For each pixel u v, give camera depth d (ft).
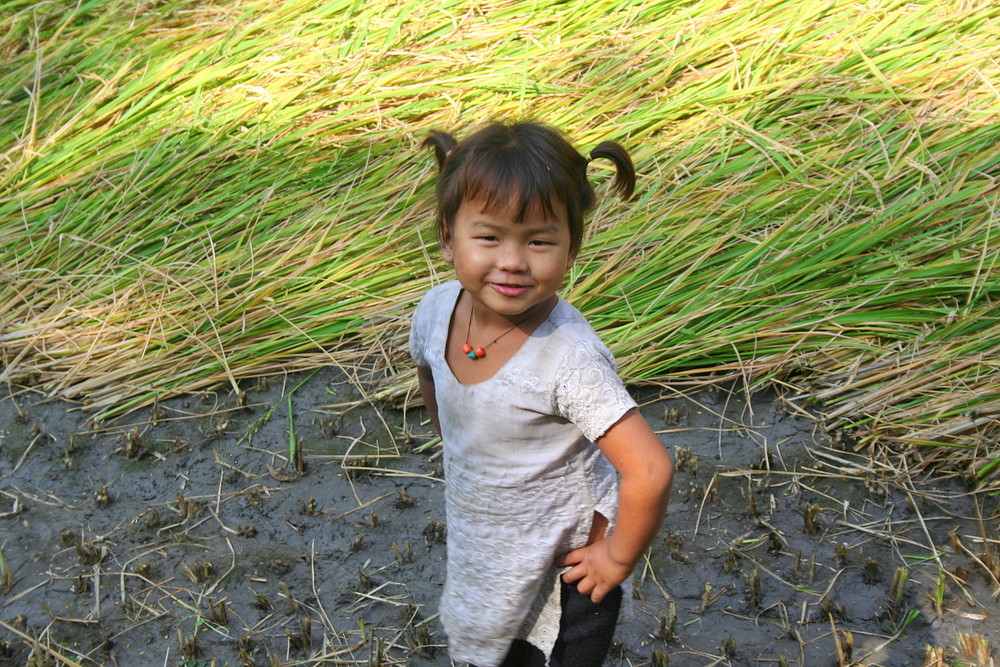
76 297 13.50
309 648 8.91
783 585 9.33
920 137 14.01
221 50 17.46
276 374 12.53
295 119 16.16
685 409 11.72
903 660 8.50
